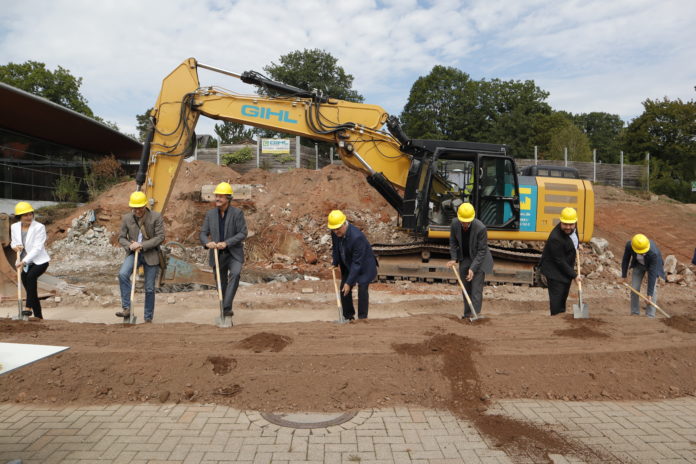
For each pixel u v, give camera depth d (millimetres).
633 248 7609
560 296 6758
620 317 6211
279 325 5797
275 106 10812
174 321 7625
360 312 6785
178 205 17281
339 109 10953
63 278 11914
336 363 4492
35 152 20953
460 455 3230
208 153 26656
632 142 43562
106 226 17328
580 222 11570
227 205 6551
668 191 31906
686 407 4094
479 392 4234
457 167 10781
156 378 4309
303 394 4133
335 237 6754
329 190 18188
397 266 11484
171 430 3576
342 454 3230
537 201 11391
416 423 3729
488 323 5855
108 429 3588
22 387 4160
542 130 46875
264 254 14852
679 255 17656
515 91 50688
